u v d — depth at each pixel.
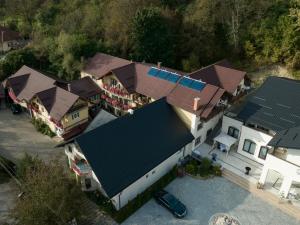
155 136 36.78
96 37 66.12
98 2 71.38
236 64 63.38
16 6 84.88
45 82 50.56
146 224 31.69
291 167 32.78
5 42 78.25
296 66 59.34
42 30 69.56
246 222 32.16
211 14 61.88
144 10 58.72
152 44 58.72
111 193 30.33
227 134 42.53
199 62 62.53
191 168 38.22
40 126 49.03
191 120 39.22
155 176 36.66
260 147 38.88
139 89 47.97
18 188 34.09
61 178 29.41
